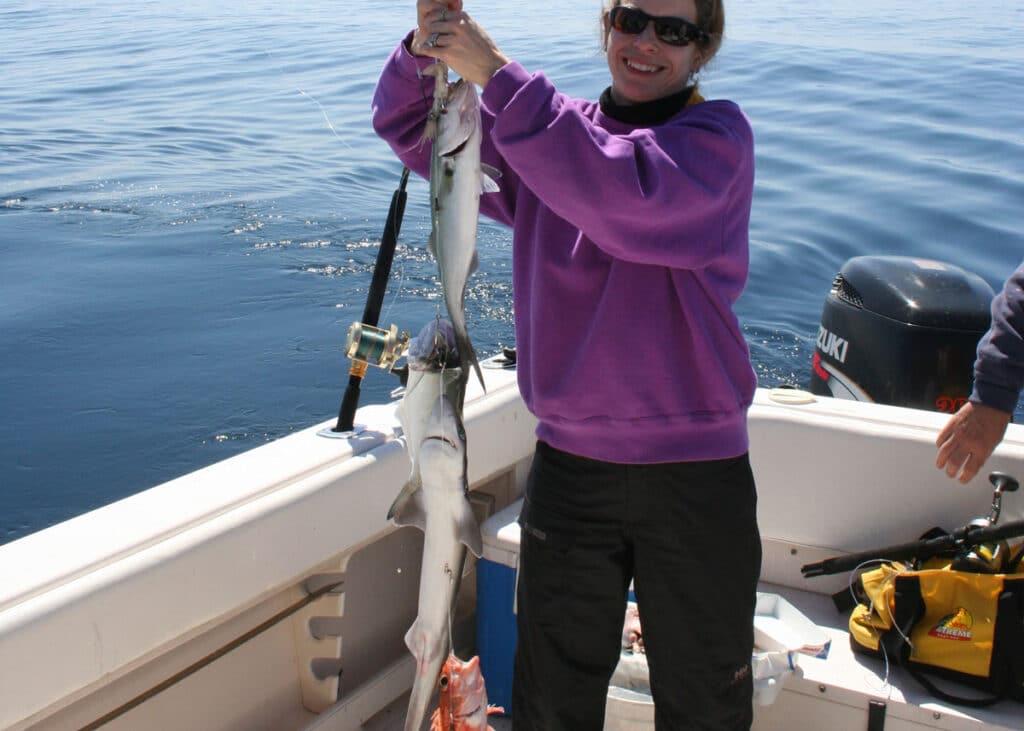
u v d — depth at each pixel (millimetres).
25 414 5598
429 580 1905
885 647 2523
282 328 6676
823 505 2949
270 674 2500
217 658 2293
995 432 2236
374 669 2740
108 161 10273
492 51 1677
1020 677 2389
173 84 13625
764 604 2789
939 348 3730
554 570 2012
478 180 1729
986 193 8539
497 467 2857
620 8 1852
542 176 1682
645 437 1892
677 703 2033
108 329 6613
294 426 5559
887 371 3830
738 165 1804
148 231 8359
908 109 11367
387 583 2760
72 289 7203
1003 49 15438
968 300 3773
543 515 2014
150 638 1992
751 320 6609
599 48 2080
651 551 1951
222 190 9367
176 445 5344
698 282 1853
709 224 1803
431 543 1889
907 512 2867
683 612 1969
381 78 2053
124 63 15094
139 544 2000
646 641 2035
